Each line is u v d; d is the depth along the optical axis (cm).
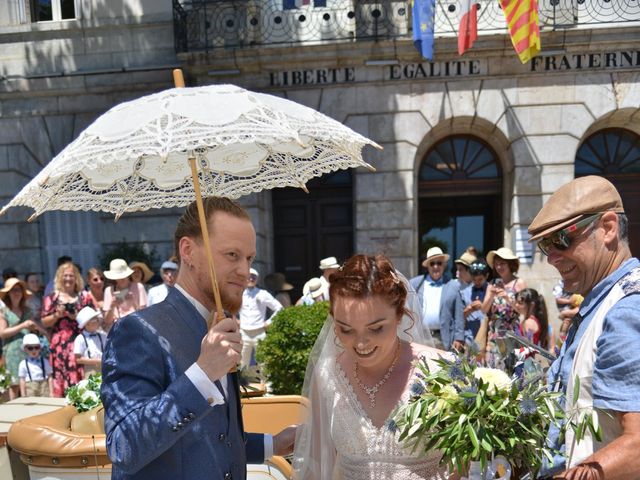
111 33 934
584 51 813
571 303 517
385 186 855
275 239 952
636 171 892
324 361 191
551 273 824
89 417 271
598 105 820
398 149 850
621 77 814
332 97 857
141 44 930
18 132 945
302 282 947
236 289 157
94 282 600
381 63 834
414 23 756
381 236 857
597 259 156
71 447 242
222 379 163
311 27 868
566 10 821
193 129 134
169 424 128
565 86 821
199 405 131
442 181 927
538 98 828
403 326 196
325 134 158
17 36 948
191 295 160
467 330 551
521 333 495
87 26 932
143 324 148
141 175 202
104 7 934
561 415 134
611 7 812
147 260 878
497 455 136
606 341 139
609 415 141
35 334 542
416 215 884
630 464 126
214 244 153
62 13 964
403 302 169
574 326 165
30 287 780
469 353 162
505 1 742
